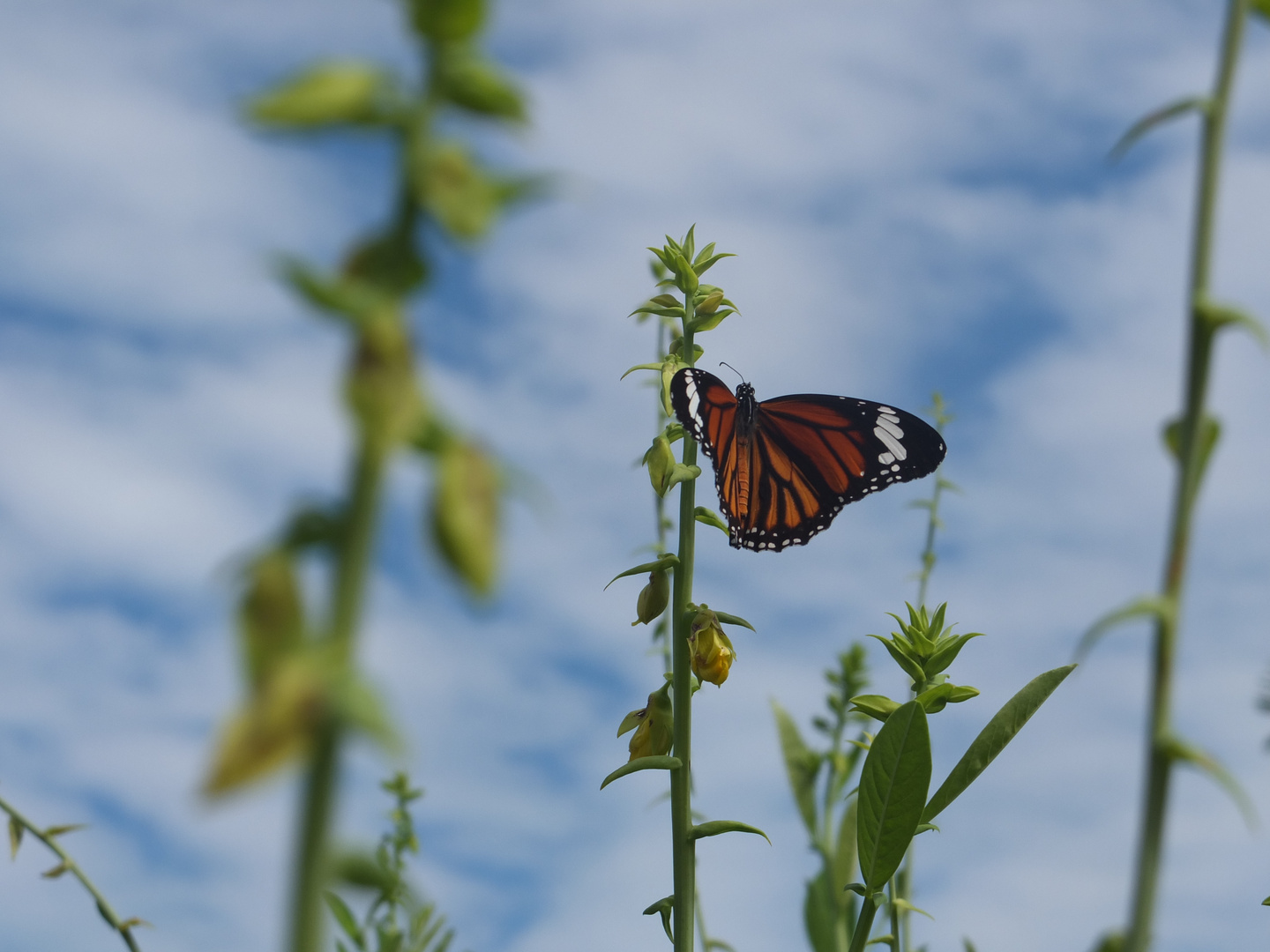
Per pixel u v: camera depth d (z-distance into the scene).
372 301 0.16
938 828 0.53
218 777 0.15
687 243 0.66
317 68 0.17
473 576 0.17
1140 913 0.22
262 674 0.16
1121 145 0.24
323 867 0.16
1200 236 0.23
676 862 0.55
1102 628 0.22
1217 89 0.23
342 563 0.17
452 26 0.18
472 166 0.17
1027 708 0.50
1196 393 0.23
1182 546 0.23
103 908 0.37
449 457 0.17
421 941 0.39
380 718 0.15
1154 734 0.22
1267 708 0.27
